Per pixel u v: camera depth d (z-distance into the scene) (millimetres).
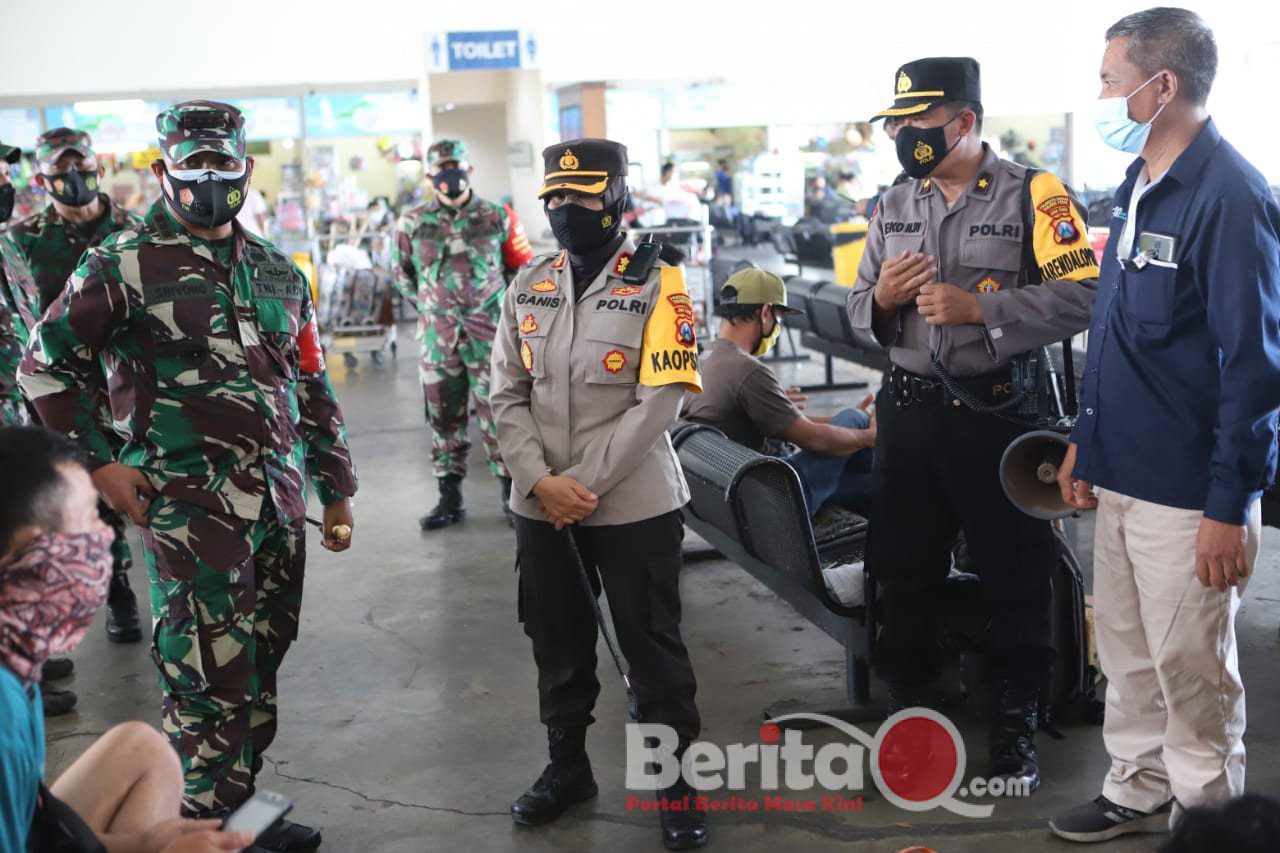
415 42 12625
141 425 2615
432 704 3775
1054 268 2850
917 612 3148
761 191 14289
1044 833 2814
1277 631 3984
